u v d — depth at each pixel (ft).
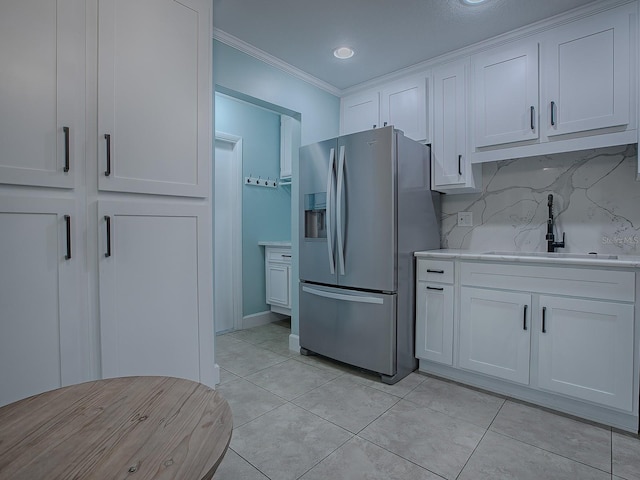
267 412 6.51
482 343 7.23
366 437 5.70
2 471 1.83
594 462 5.05
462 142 8.38
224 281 12.10
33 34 4.11
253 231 12.75
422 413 6.45
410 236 8.25
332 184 8.52
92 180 4.56
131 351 4.92
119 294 4.80
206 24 5.80
